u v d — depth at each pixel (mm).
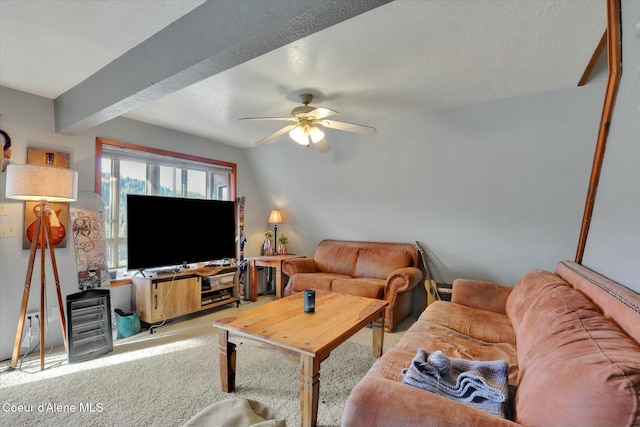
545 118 2797
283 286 4320
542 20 1750
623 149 1496
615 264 1528
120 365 2367
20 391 2002
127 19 1723
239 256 4523
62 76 2400
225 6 1510
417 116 3371
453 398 1144
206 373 2240
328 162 4191
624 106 1486
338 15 1260
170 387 2049
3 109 2537
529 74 2420
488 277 3330
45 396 1945
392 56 2133
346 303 2457
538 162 2914
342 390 2043
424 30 1840
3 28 1788
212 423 1209
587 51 2078
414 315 3754
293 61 2191
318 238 4664
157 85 1883
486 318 2254
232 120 3479
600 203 1859
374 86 2619
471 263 3426
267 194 4969
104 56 2119
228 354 1990
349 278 3668
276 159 4586
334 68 2297
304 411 1609
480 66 2287
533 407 911
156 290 3205
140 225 3246
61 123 2727
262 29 1371
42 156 2732
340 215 4375
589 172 2701
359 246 4137
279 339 1729
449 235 3541
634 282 1289
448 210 3510
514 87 2662
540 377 969
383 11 1667
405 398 994
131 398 1921
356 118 3492
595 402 741
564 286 1705
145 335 3021
